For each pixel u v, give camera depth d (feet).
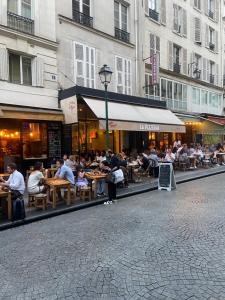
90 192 33.30
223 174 56.70
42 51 46.47
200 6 91.91
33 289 14.21
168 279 14.70
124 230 22.58
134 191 38.06
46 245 19.95
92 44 54.75
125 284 14.38
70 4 50.80
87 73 53.67
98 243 19.97
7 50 42.42
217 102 101.45
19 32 43.04
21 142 44.86
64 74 49.57
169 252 18.06
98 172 36.73
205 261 16.65
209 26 96.89
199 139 87.10
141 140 66.74
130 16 64.18
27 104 44.21
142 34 66.95
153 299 13.01
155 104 61.93
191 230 22.07
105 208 30.42
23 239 21.44
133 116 50.47
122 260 17.11
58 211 28.43
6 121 43.34
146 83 69.56
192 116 79.46
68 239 20.99
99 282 14.66
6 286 14.57
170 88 78.28
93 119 55.26
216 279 14.57
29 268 16.47
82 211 29.63
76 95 45.06
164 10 76.54
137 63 65.00
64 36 49.78
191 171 59.21
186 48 85.35
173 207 29.55
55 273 15.76
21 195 26.53
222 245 18.97
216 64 100.73
